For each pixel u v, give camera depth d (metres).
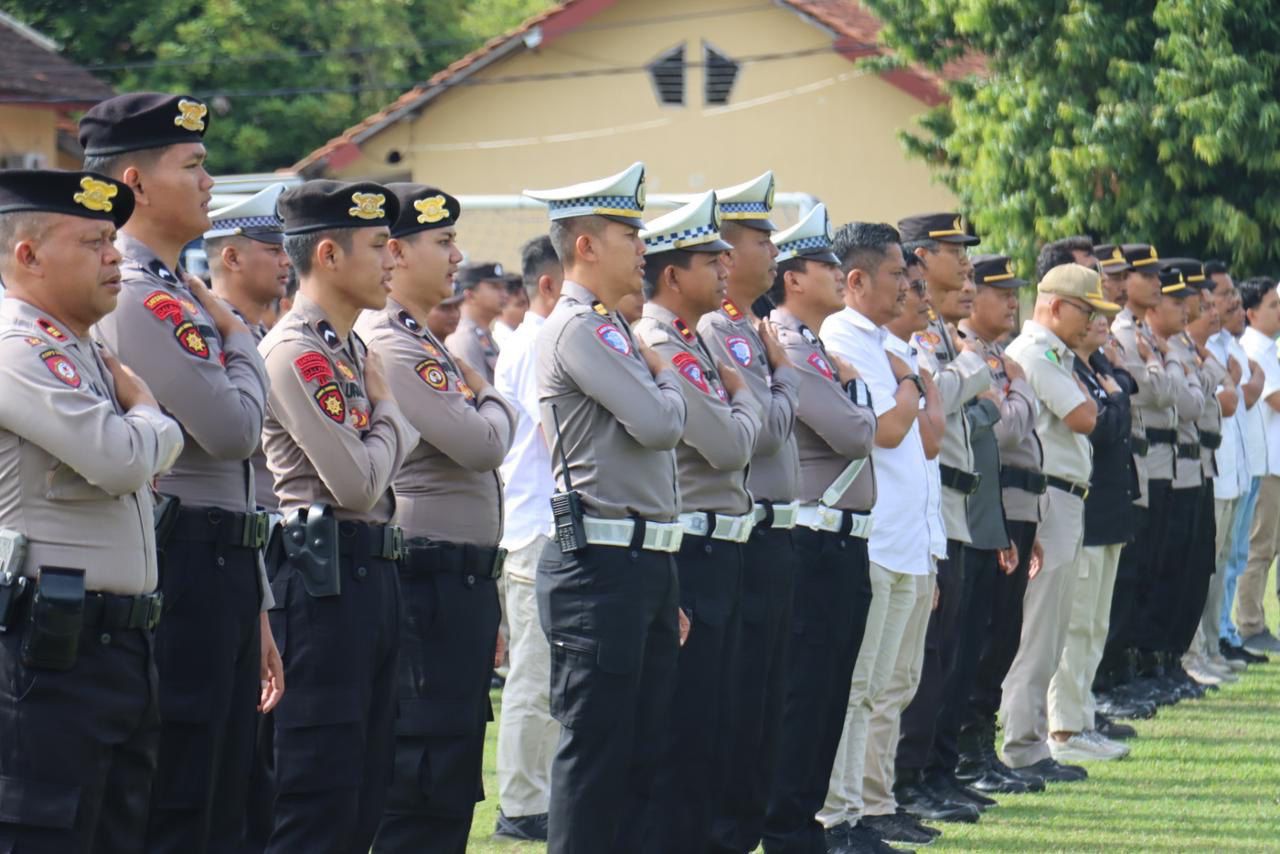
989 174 29.09
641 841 9.12
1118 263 16.67
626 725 8.87
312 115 44.41
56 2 44.22
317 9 45.72
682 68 36.91
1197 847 11.72
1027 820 12.48
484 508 9.47
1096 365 14.89
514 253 30.09
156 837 7.75
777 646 10.05
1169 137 27.47
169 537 7.77
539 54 37.50
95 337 7.80
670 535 9.04
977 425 12.61
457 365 9.64
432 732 9.20
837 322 11.46
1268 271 28.34
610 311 9.16
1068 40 28.22
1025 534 13.44
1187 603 17.83
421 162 38.06
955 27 30.61
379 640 8.52
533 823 11.80
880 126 35.78
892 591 11.41
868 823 11.85
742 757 9.87
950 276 13.00
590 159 37.53
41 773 6.79
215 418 7.77
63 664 6.82
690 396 9.34
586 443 9.00
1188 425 17.36
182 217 8.01
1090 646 14.91
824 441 10.59
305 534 8.38
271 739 8.61
